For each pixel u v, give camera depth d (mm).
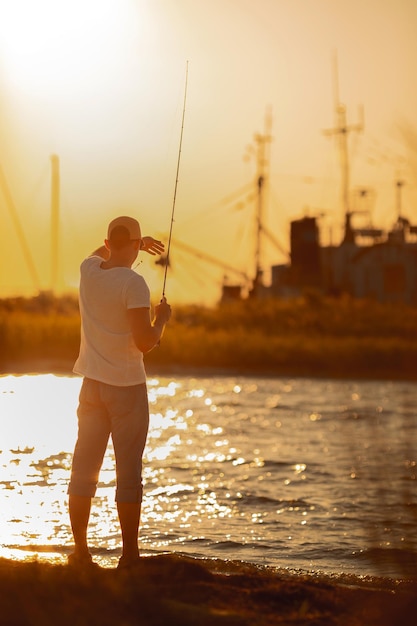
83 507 7820
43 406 27266
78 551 7801
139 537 10836
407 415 6836
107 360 7762
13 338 50000
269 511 12664
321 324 66500
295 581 7062
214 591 6516
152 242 8289
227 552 10102
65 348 49969
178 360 52188
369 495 13539
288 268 95500
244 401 33656
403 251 85688
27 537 10250
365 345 53656
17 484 13773
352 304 71438
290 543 10625
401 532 6629
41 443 18516
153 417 27297
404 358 49875
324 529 11414
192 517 12156
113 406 7730
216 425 25109
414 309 69312
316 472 16219
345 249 90000
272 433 23172
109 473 15070
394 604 6254
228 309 71062
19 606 5781
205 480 15305
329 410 29875
